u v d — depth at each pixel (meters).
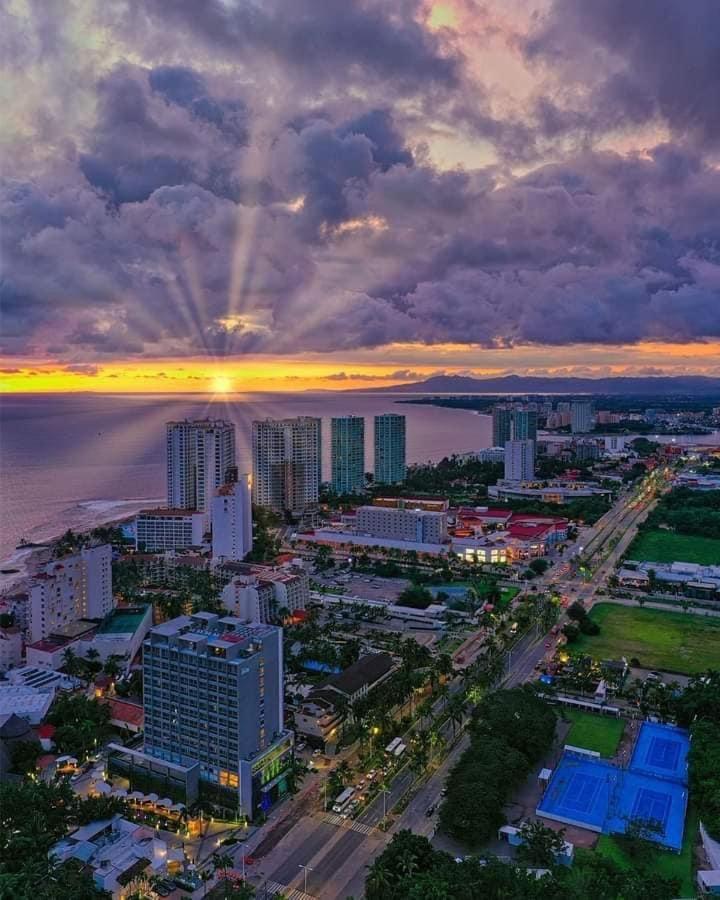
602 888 160.88
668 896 160.12
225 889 162.88
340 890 171.25
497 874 160.25
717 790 193.62
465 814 186.12
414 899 150.75
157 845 179.38
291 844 188.88
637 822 188.25
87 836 186.25
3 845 175.62
